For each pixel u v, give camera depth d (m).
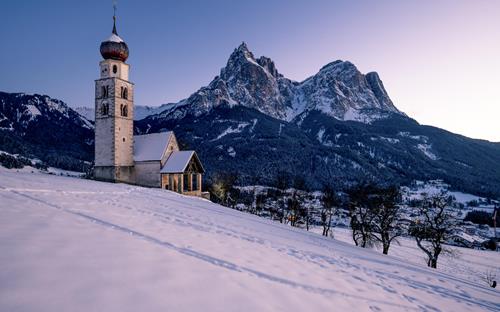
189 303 4.97
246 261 8.88
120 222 11.09
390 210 35.16
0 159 132.38
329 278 9.31
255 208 73.94
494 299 12.81
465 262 52.41
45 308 3.96
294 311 5.75
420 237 34.69
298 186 64.25
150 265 6.37
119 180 45.69
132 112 48.84
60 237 7.26
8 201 11.52
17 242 6.29
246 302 5.55
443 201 34.00
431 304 9.24
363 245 36.91
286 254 11.88
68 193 18.77
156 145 49.88
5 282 4.46
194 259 7.63
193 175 51.53
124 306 4.40
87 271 5.40
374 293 8.81
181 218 15.98
